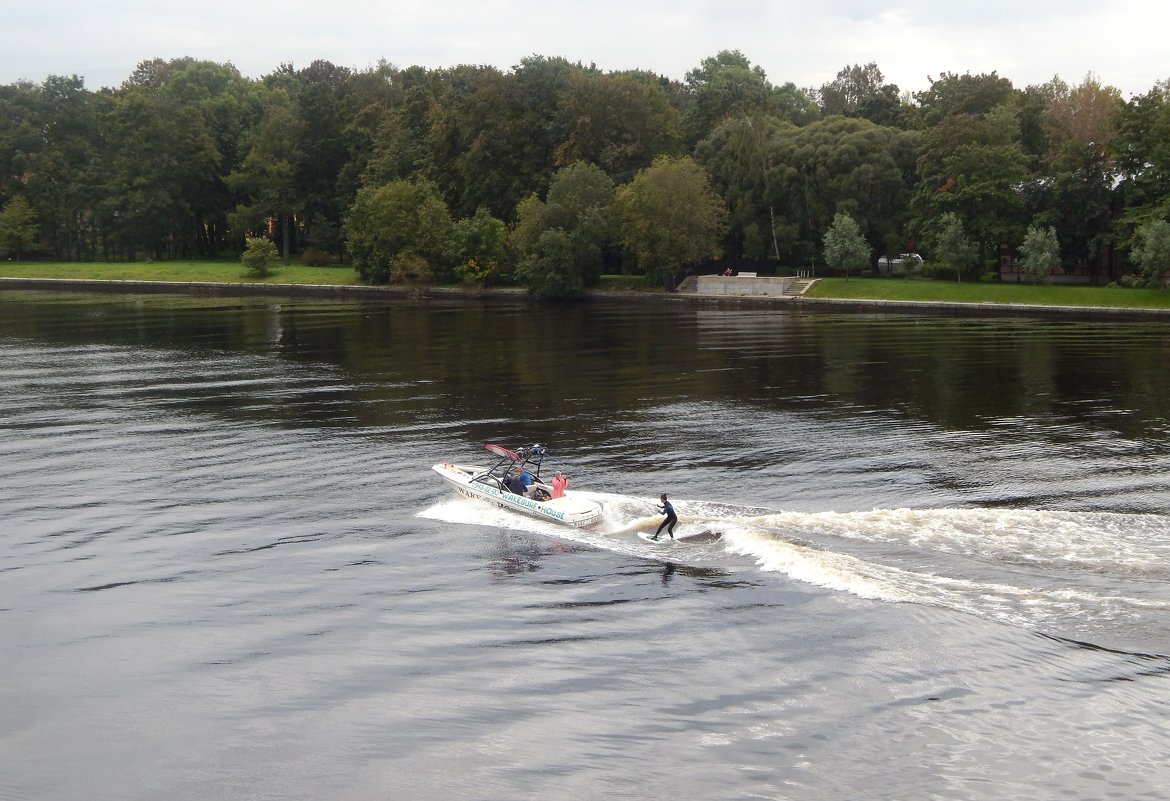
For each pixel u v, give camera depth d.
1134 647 19.28
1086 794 15.43
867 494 30.25
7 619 22.38
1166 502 28.78
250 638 21.38
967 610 21.00
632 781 16.19
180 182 155.88
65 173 159.25
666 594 22.86
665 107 122.56
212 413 44.00
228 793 16.14
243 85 195.50
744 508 28.53
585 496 29.70
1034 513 26.58
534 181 122.50
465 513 28.94
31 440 38.91
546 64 125.88
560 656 20.28
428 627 21.70
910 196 110.19
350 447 37.28
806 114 151.88
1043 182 100.25
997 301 92.75
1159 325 77.44
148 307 102.69
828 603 21.84
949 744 16.81
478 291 118.31
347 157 152.12
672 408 44.28
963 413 42.75
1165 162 89.94
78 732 17.94
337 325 82.81
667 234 105.50
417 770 16.64
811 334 73.31
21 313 95.00
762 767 16.45
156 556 26.05
